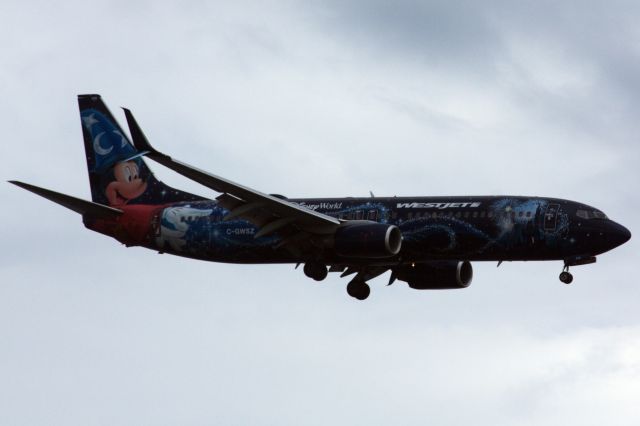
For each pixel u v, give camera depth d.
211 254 169.50
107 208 172.25
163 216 172.50
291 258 164.50
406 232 157.88
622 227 152.38
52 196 165.12
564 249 152.25
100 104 181.50
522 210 153.75
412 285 170.88
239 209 153.12
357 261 161.75
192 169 140.75
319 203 165.25
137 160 178.25
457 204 157.62
